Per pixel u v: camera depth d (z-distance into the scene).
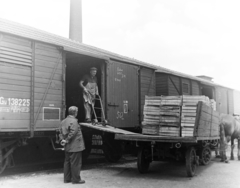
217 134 10.58
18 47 7.85
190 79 17.80
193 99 8.27
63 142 6.93
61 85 8.91
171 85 15.84
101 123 9.84
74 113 7.27
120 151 10.92
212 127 9.55
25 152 9.33
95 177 7.98
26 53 8.02
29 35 8.21
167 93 15.39
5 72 7.49
